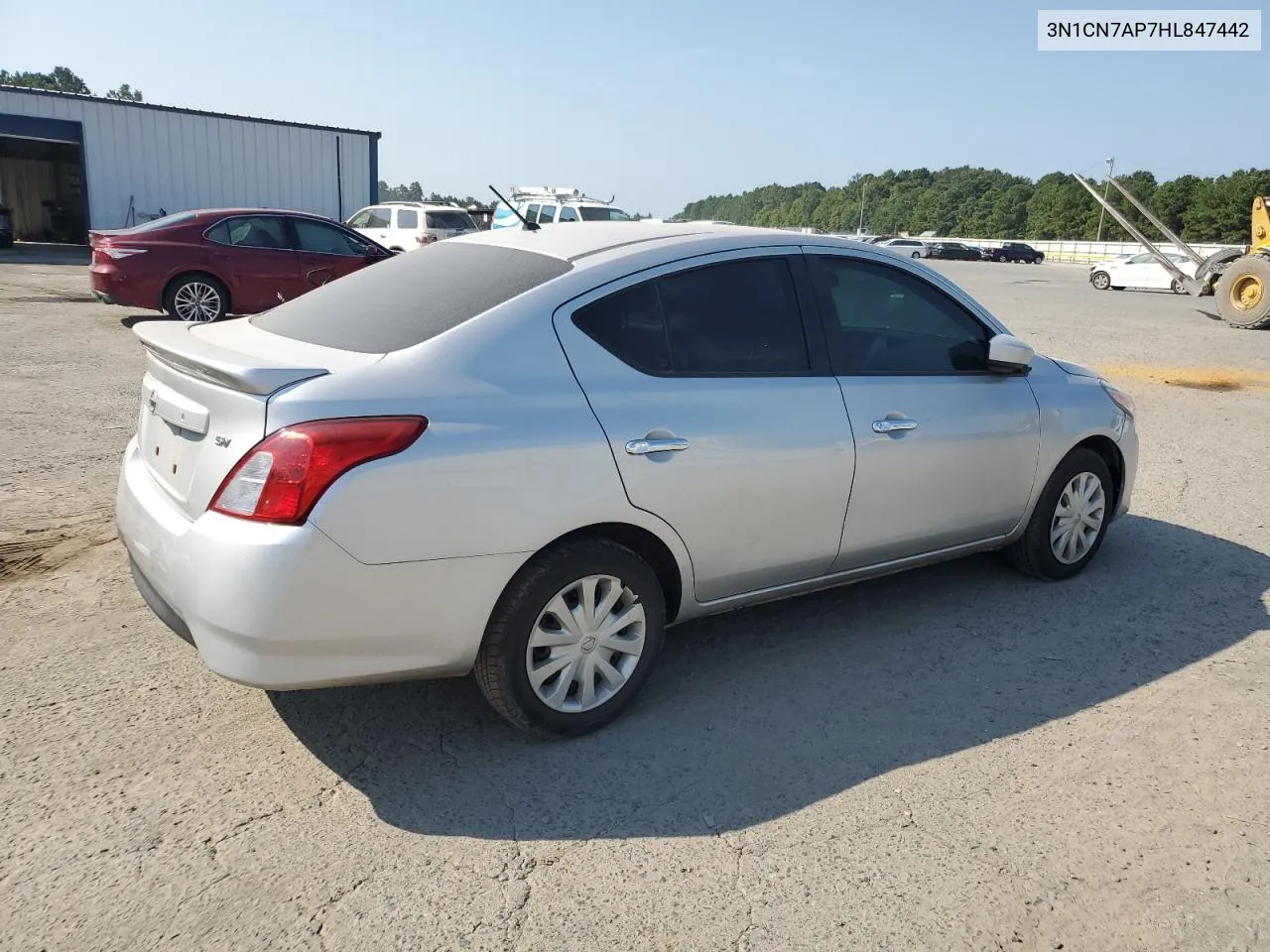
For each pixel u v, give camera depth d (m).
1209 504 6.22
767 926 2.38
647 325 3.28
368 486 2.63
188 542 2.68
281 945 2.26
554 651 3.07
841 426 3.62
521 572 2.95
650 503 3.14
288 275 12.21
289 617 2.58
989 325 4.30
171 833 2.64
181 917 2.34
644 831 2.74
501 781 2.95
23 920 2.30
